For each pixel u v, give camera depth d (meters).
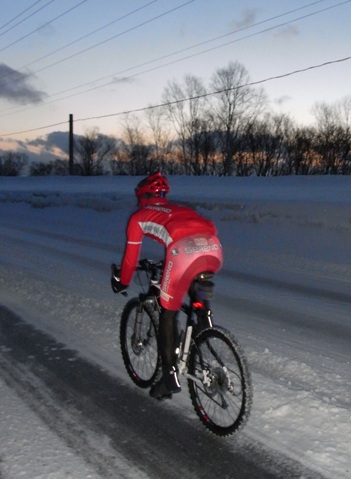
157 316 4.38
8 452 3.47
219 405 3.72
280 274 9.70
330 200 15.24
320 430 3.69
